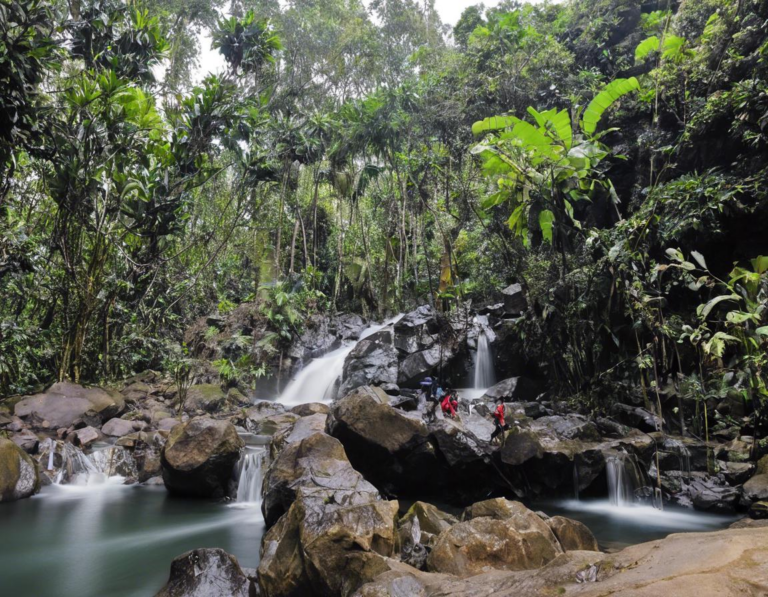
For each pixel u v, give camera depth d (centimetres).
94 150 1605
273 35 2200
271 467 918
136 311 2064
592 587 258
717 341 1010
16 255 1355
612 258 1222
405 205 2592
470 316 1967
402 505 1044
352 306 2956
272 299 2288
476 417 1191
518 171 1420
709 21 1598
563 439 1122
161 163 1828
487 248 2355
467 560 550
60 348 1825
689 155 1491
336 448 889
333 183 2745
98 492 1128
